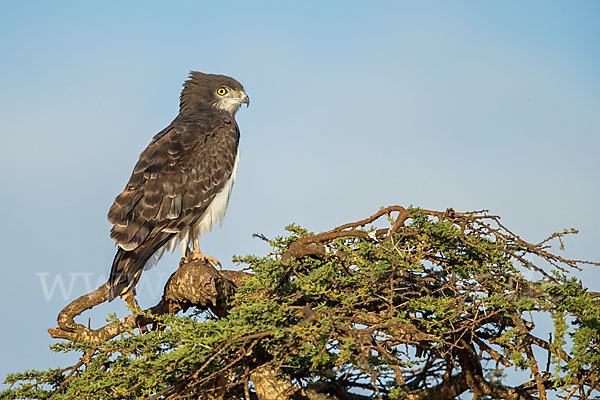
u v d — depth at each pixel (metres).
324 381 11.35
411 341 9.77
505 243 10.90
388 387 11.59
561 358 10.18
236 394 11.12
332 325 8.80
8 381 11.02
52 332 13.00
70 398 10.32
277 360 9.62
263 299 10.21
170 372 9.59
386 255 10.03
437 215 10.91
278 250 11.57
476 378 11.14
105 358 10.53
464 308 9.97
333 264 10.62
